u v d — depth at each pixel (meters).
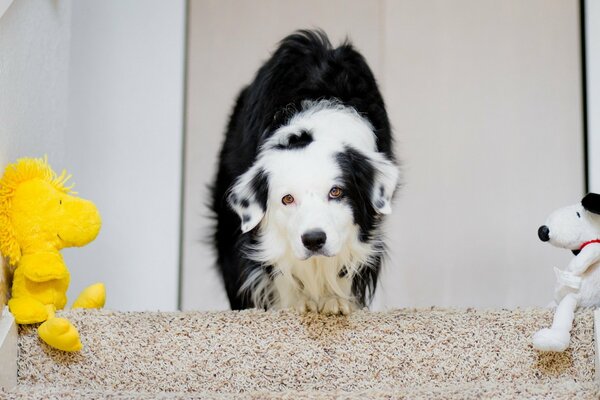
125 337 2.09
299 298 2.47
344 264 2.44
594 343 2.05
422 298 4.04
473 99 4.04
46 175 2.15
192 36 3.98
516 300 3.97
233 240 2.88
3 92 2.12
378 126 2.63
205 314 2.12
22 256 2.09
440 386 2.06
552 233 2.20
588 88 3.77
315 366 2.09
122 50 3.60
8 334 1.99
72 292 3.44
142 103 3.60
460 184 4.04
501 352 2.09
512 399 1.85
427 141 4.06
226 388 2.09
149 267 3.58
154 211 3.59
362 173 2.38
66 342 2.01
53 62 2.58
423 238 4.07
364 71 2.69
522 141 4.01
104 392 1.91
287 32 4.06
